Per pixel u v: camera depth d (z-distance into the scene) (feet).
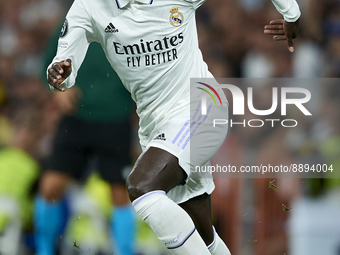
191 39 37.19
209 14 95.86
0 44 101.76
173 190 39.63
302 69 85.61
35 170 58.65
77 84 55.98
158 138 35.70
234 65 90.17
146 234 57.72
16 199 56.70
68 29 36.65
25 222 58.13
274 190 57.00
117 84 55.83
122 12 35.50
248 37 92.32
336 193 60.03
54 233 54.85
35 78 93.35
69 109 56.13
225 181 57.16
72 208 59.41
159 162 34.22
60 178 55.21
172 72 36.45
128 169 56.08
